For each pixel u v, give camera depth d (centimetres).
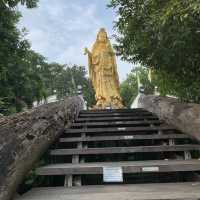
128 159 619
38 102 1315
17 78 1131
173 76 619
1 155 286
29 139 370
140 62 595
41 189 354
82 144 592
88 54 1555
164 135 567
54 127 532
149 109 915
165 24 398
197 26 395
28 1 932
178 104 613
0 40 963
